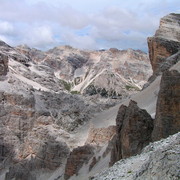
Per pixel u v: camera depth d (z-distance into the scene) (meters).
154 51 145.88
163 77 53.12
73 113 137.38
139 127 57.75
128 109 62.97
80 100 165.00
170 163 22.30
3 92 142.00
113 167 32.78
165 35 151.25
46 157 108.56
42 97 157.75
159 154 24.16
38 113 137.00
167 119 50.12
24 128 133.75
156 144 34.06
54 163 105.19
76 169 89.19
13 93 143.25
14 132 131.62
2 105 138.00
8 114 136.50
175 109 49.75
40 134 119.38
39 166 108.75
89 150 92.12
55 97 163.38
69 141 114.81
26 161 112.25
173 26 155.00
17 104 140.12
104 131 99.25
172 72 52.88
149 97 112.62
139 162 31.09
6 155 124.00
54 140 113.69
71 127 126.94
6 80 156.25
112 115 126.12
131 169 29.86
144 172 24.64
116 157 63.19
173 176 21.33
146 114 60.66
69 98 166.62
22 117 135.75
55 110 145.50
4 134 129.25
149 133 57.34
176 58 130.75
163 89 51.91
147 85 141.50
